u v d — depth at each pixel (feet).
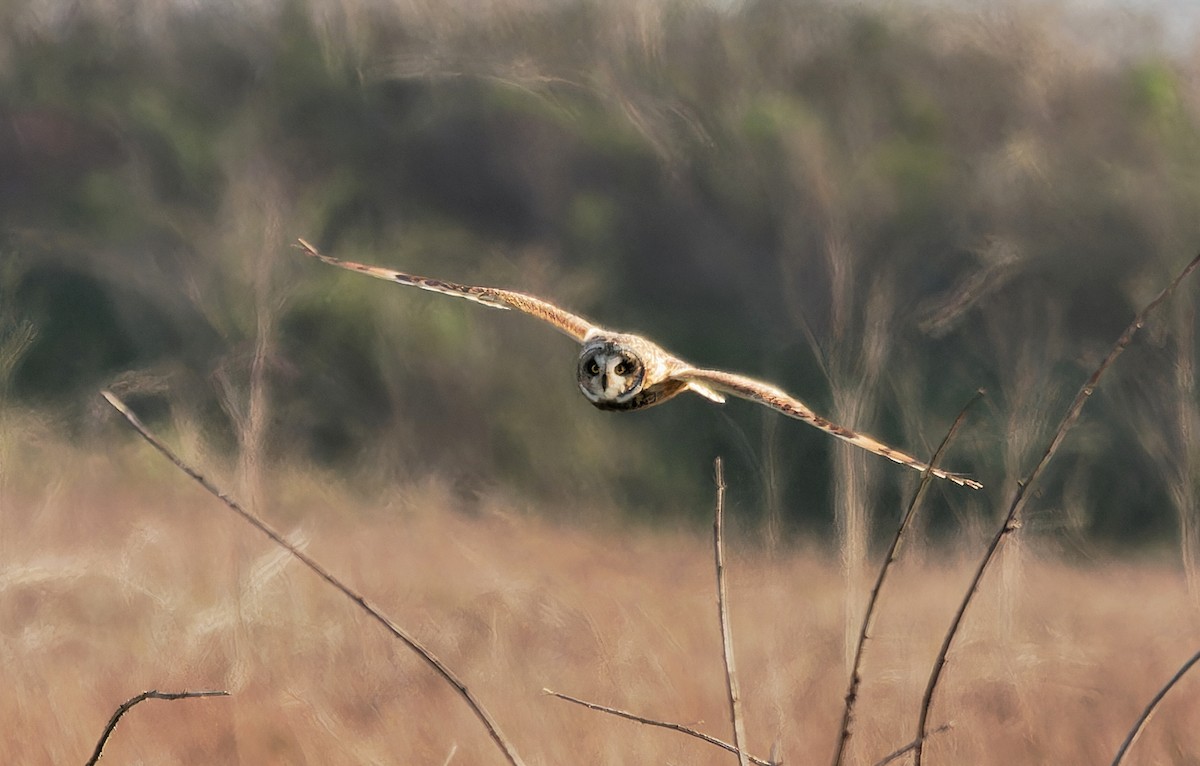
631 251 203.62
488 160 210.38
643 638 79.00
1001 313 126.21
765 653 80.28
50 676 73.00
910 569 97.66
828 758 68.64
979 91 203.31
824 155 174.91
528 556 114.83
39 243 170.40
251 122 198.70
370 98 208.13
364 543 111.55
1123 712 78.64
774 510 95.86
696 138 196.34
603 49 201.05
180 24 213.87
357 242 194.59
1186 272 34.99
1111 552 139.03
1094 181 187.11
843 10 207.41
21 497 105.81
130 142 192.54
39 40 209.46
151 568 89.10
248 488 87.66
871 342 90.12
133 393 132.67
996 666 80.48
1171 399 106.42
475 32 206.80
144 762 63.82
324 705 68.33
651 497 168.96
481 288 51.93
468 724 68.95
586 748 67.56
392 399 165.17
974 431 114.52
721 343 191.42
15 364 130.72
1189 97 204.23
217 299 138.10
